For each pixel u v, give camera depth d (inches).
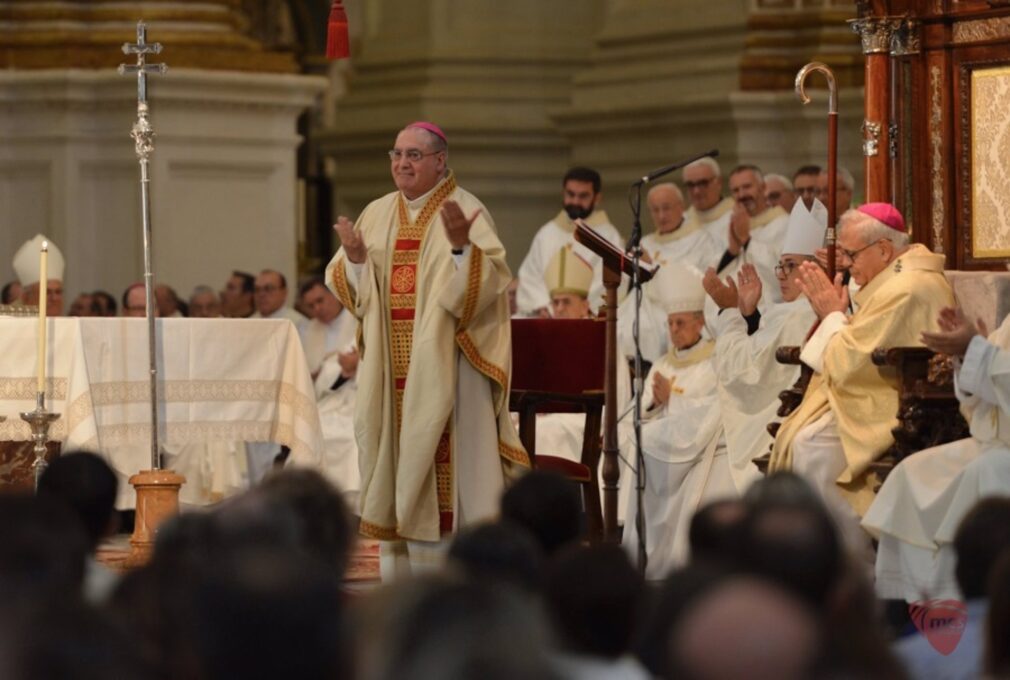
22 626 230.8
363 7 1862.7
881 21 881.5
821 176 1087.6
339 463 1112.2
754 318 889.5
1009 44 852.6
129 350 850.8
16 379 830.5
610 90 1667.1
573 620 319.9
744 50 1552.7
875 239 772.6
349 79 1852.9
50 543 280.4
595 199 1229.7
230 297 1300.4
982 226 865.5
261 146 1509.6
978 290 797.2
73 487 429.1
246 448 1096.2
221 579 240.8
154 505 794.8
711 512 356.5
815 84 1512.1
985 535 371.9
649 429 909.8
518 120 1750.7
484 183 1750.7
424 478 738.8
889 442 734.5
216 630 237.9
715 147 1556.3
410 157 759.7
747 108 1521.9
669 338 995.9
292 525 317.7
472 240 753.0
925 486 681.6
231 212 1501.0
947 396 721.0
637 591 320.5
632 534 908.6
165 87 1462.8
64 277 1464.1
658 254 1185.4
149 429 856.9
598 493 852.6
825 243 870.4
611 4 1696.6
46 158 1471.5
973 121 866.8
